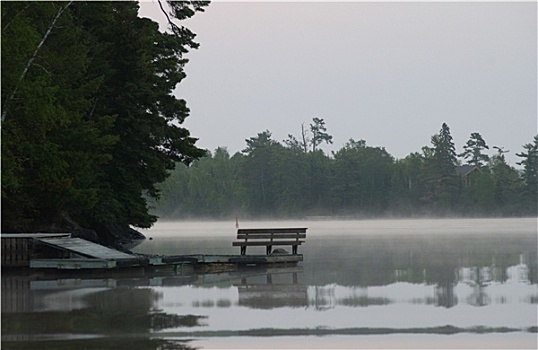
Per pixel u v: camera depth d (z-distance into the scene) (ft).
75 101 185.37
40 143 168.55
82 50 190.49
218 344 75.20
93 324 86.17
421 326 84.23
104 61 210.79
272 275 145.07
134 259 151.64
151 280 136.98
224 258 166.71
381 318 89.61
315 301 104.78
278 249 180.24
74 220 216.13
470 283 126.52
